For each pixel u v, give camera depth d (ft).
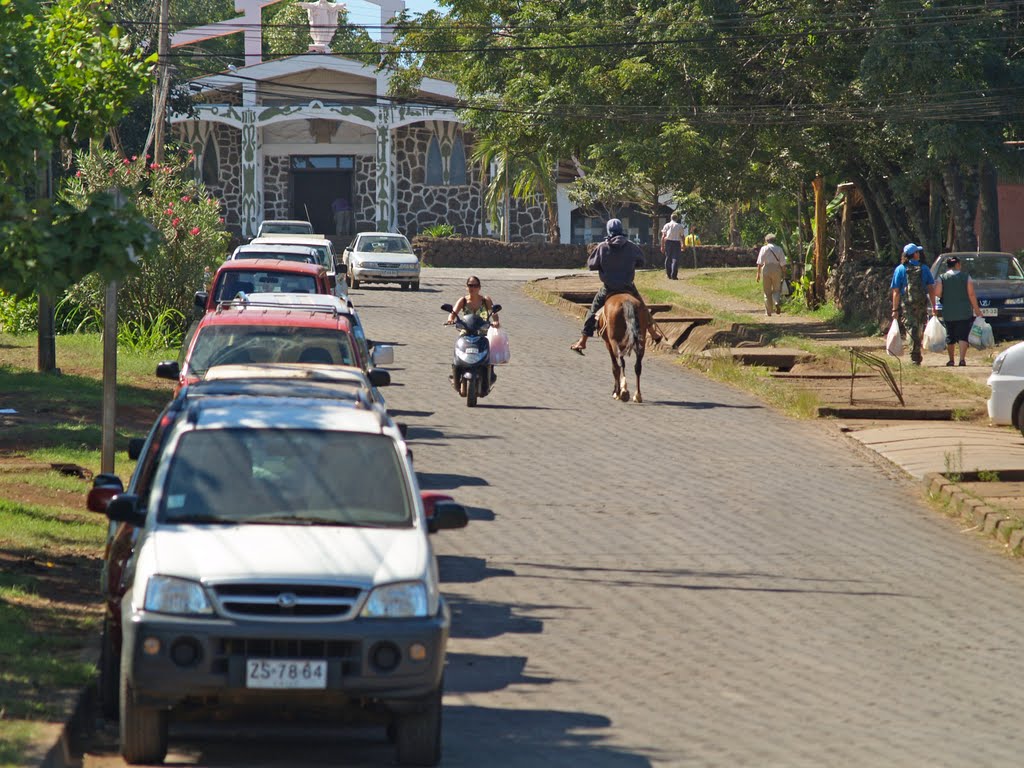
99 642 110.83
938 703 113.39
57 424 219.41
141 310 339.98
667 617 138.41
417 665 86.48
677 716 106.93
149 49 643.86
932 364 343.05
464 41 481.46
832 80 420.36
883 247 488.44
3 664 99.71
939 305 346.13
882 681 119.55
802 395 279.49
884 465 225.76
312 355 170.40
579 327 436.76
